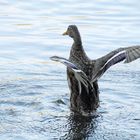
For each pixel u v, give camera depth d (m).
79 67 12.59
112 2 23.09
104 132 11.59
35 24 20.08
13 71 15.63
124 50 10.81
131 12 21.69
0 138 11.23
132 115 12.55
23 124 11.97
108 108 12.98
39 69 15.89
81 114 12.62
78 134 11.48
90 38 18.55
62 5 22.52
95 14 21.31
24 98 13.53
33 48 17.67
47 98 13.57
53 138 11.27
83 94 12.67
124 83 14.74
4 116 12.41
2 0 23.25
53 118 12.35
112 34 19.02
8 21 20.39
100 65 11.48
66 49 17.59
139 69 16.02
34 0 23.22
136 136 11.37
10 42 18.19
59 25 19.92
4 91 13.98
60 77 15.19
